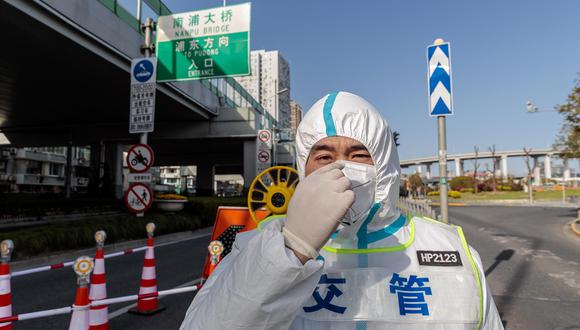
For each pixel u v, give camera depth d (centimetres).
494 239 976
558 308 409
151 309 373
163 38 991
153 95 818
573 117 1256
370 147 95
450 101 420
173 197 1192
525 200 3509
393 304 85
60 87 1400
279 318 60
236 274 64
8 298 256
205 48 970
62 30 923
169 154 2884
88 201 1534
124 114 1825
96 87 1402
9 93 1470
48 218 1324
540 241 942
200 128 1923
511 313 395
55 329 332
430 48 436
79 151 5400
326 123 96
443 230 100
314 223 61
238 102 2172
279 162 2488
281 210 224
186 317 80
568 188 5500
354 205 91
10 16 830
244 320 60
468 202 3462
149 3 1240
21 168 4522
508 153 7169
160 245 860
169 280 515
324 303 88
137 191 845
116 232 809
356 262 92
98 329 291
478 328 85
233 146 2419
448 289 87
